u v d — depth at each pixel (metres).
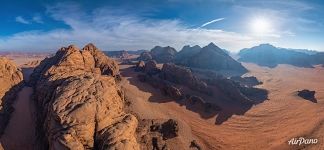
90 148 34.69
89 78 46.97
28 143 45.22
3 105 54.12
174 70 96.31
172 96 82.25
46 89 53.94
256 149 56.25
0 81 60.34
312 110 82.75
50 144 35.44
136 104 70.19
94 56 91.38
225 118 73.75
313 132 63.19
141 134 52.28
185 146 53.94
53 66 67.12
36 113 53.12
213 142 58.88
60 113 36.22
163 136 54.25
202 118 72.38
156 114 68.38
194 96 81.50
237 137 62.16
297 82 134.12
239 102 86.44
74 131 34.06
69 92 40.78
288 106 86.94
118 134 36.12
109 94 43.28
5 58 69.69
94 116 37.00
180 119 69.00
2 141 44.56
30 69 120.88
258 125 70.00
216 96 88.25
